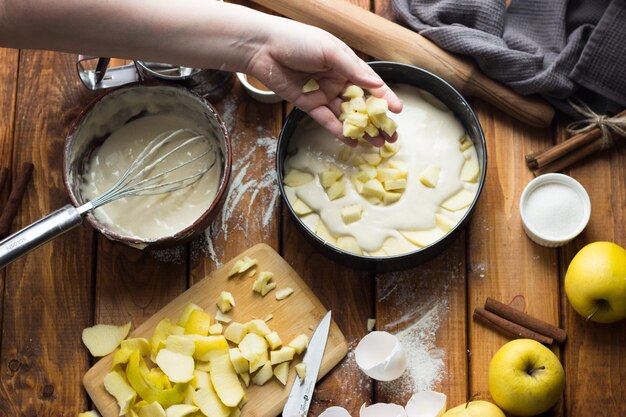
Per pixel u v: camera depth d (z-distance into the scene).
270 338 1.07
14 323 1.11
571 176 1.14
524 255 1.12
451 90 1.08
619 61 1.09
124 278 1.12
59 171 1.15
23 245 1.00
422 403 1.06
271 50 1.02
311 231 1.05
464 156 1.10
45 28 0.96
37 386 1.10
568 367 1.09
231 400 1.06
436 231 1.08
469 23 1.15
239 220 1.13
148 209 1.11
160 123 1.14
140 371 1.06
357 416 1.09
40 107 1.16
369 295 1.11
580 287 1.05
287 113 1.16
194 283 1.12
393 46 1.13
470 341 1.10
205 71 1.12
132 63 1.17
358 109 1.03
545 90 1.12
